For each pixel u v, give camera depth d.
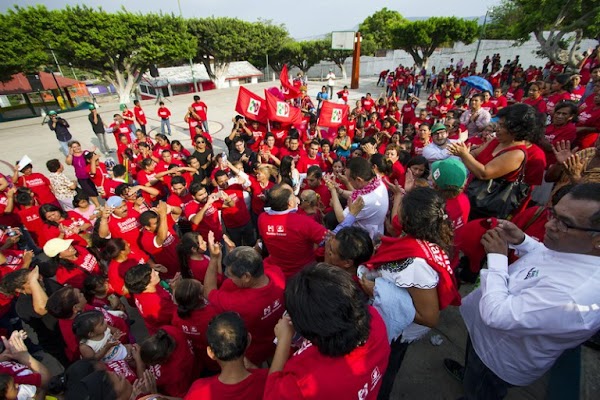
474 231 2.25
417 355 3.05
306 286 1.26
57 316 2.65
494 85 16.36
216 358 1.70
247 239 5.25
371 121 9.09
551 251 1.58
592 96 4.82
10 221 5.45
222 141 12.86
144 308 2.79
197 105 12.15
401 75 22.14
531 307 1.47
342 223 2.85
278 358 1.53
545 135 4.16
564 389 1.77
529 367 1.70
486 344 1.92
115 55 26.38
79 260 3.73
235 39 34.03
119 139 9.56
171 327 2.37
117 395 1.89
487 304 1.64
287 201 2.82
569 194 1.43
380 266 1.86
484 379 2.03
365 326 1.25
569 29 14.63
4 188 5.24
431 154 4.55
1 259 3.67
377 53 45.38
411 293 1.74
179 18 27.69
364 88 27.28
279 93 8.85
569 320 1.39
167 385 2.25
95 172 6.81
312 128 8.56
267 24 39.44
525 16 16.50
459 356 3.03
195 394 1.68
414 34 29.05
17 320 3.76
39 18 22.67
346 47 28.27
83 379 1.85
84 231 4.76
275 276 2.46
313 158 6.40
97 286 3.12
